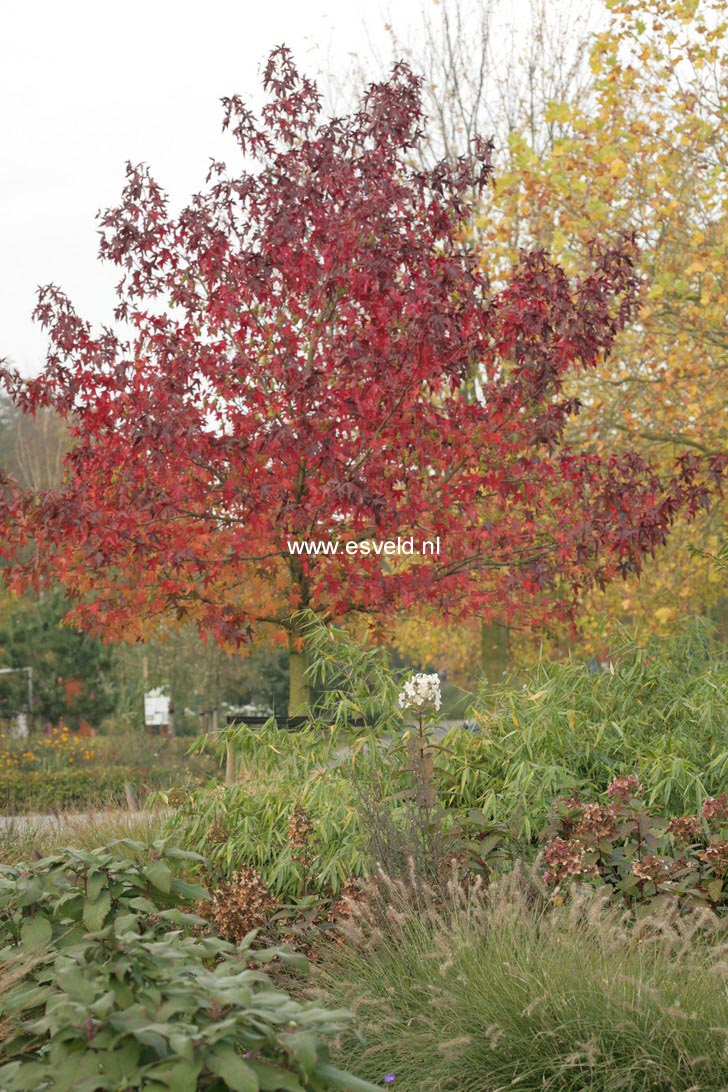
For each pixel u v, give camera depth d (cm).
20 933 387
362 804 571
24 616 2000
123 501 817
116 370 841
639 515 843
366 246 803
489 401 865
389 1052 401
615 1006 376
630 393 1215
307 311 887
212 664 2111
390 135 871
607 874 556
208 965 513
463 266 839
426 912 465
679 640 767
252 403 833
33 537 836
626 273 855
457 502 863
